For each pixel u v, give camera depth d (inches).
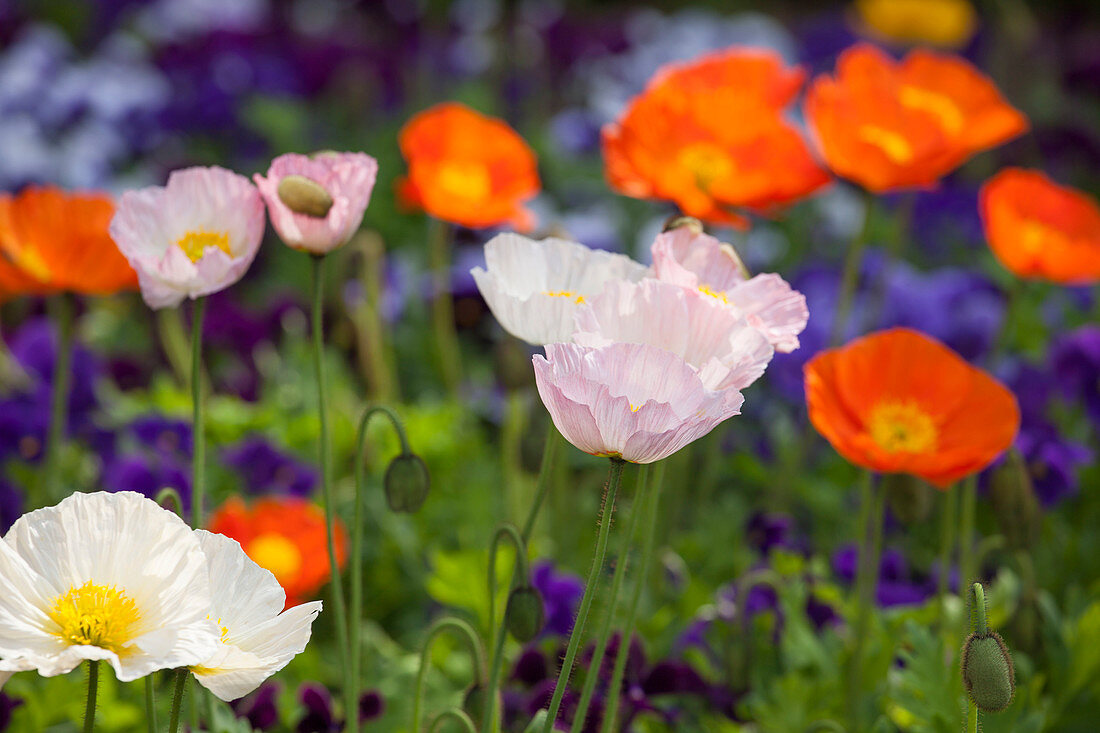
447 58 190.4
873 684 73.5
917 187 78.2
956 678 71.3
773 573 75.1
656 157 75.2
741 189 76.0
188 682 66.7
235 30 173.8
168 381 97.3
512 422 79.8
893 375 71.2
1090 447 92.7
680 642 76.6
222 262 65.4
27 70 148.4
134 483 80.5
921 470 68.7
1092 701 74.5
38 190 73.2
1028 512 74.7
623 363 61.8
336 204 66.0
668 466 82.7
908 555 84.4
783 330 64.0
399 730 73.3
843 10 281.6
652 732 73.4
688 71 80.0
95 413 86.0
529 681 73.3
